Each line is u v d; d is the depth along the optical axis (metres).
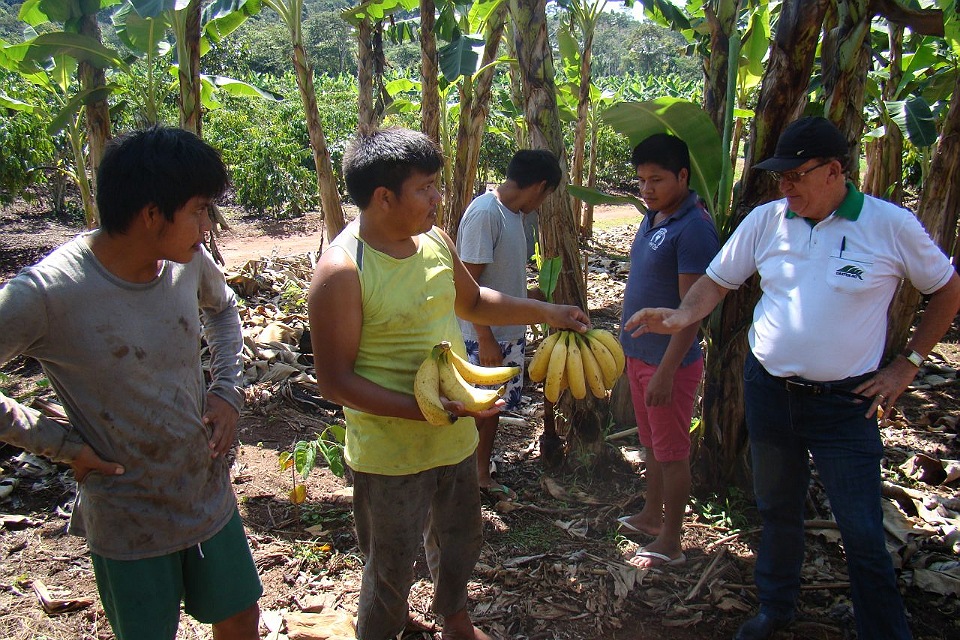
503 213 3.46
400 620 2.47
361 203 2.09
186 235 1.74
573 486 3.88
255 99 17.97
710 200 3.55
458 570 2.50
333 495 3.81
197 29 5.93
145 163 1.64
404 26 7.95
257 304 7.07
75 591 3.03
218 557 2.06
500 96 12.03
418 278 2.18
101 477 1.85
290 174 14.16
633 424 4.59
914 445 4.51
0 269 10.03
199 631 2.79
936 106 6.94
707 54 4.75
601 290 8.62
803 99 3.18
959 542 3.38
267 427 4.65
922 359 2.42
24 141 10.07
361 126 6.83
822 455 2.50
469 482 2.43
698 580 3.13
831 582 3.12
